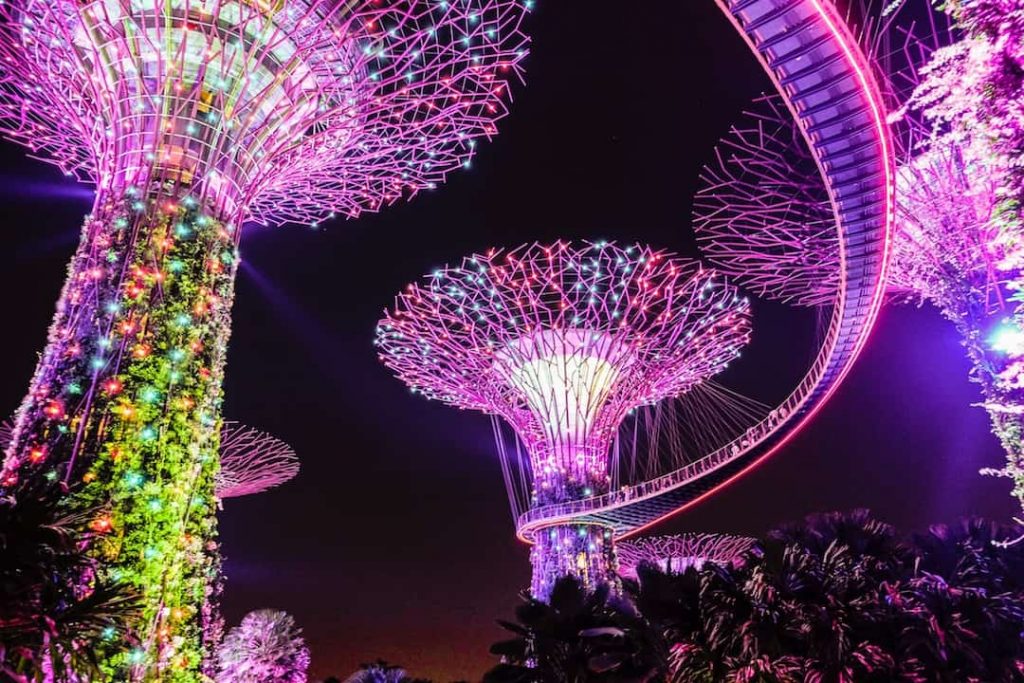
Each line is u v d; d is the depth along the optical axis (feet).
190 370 48.65
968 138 29.58
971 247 61.82
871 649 45.50
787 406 101.65
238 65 55.21
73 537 31.07
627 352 107.55
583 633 49.44
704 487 108.58
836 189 56.85
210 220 52.37
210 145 53.52
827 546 54.85
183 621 46.44
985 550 55.42
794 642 47.57
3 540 28.17
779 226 76.18
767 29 45.21
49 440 43.45
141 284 47.88
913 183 64.90
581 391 106.83
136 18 54.34
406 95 57.41
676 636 49.44
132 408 44.86
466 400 114.21
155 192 50.70
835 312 78.74
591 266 106.42
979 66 23.13
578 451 106.11
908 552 56.54
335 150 61.21
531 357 107.55
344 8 53.88
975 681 47.44
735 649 47.37
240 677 92.58
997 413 58.75
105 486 42.68
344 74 56.34
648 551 142.00
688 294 106.52
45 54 53.26
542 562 101.81
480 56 57.98
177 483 45.73
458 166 68.39
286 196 68.08
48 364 46.11
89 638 31.17
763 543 53.21
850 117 49.57
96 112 54.80
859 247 62.75
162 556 43.68
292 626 99.81
